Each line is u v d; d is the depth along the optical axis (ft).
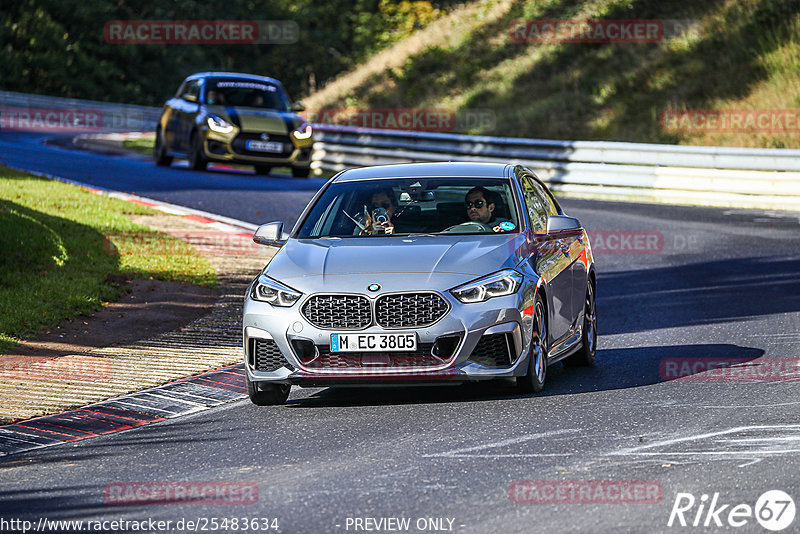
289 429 83.15
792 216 228.84
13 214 177.17
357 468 70.33
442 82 453.17
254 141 286.25
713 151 262.88
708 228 211.61
